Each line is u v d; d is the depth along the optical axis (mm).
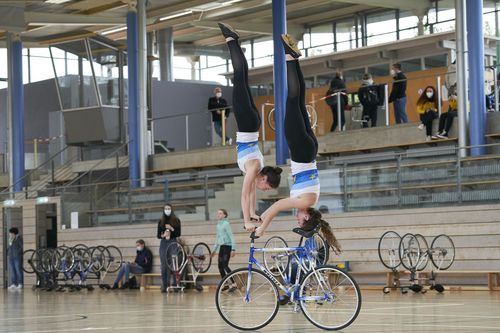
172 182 27094
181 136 38000
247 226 11273
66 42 37219
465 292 19359
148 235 26734
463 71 23766
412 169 21734
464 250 20578
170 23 39500
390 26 38938
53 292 25922
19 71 36719
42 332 11500
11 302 20328
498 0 35156
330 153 27078
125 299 20344
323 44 41750
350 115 27000
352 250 22344
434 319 12062
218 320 13016
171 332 11000
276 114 27281
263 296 11281
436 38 32156
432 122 24641
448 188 21203
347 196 22781
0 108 45031
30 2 34688
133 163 31766
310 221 11383
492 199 20484
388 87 26984
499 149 21734
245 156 11242
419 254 19922
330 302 11078
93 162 35000
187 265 24453
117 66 36656
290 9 38438
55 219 30891
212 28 42406
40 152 42406
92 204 28828
